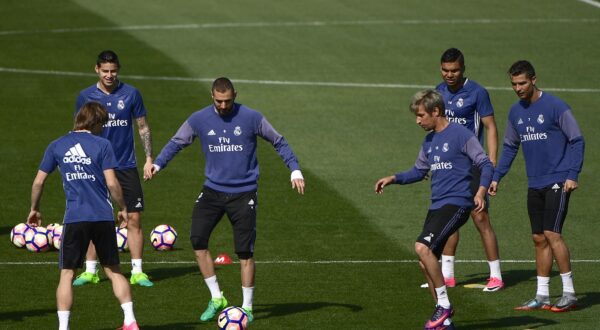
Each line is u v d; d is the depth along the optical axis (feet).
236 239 124.77
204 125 125.70
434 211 119.34
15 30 360.48
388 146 235.40
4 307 130.93
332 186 204.03
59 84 294.05
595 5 401.08
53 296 136.36
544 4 402.11
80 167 115.75
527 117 128.88
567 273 128.67
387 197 196.65
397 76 304.71
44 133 246.68
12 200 195.21
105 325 123.34
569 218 182.09
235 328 115.96
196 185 207.21
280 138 126.52
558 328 120.78
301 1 407.64
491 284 140.05
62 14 385.09
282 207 189.88
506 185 206.08
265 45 341.82
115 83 145.89
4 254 160.35
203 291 140.05
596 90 287.48
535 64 316.81
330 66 316.60
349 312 128.57
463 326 122.52
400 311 128.88
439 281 117.08
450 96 142.00
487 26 367.45
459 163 119.03
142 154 230.27
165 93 283.59
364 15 384.47
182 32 358.64
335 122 256.73
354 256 158.81
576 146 126.00
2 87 289.33
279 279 146.00
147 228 177.99
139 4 400.67
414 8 395.14
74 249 115.03
